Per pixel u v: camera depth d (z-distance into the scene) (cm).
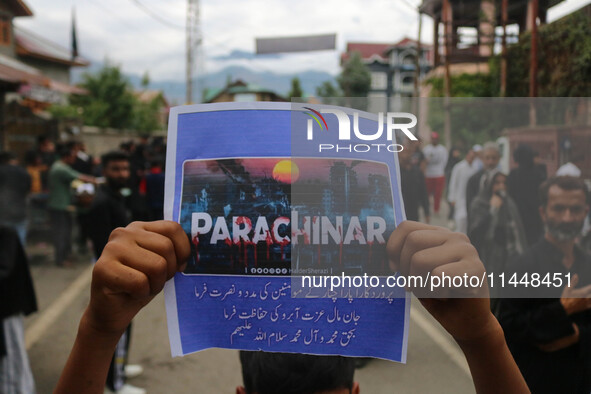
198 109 85
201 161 83
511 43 791
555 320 163
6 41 2166
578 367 167
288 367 92
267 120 83
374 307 81
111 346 75
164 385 327
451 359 349
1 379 258
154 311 470
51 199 671
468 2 1042
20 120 1346
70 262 695
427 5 1177
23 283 266
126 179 345
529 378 169
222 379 336
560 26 618
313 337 81
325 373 92
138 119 3069
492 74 874
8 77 958
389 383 316
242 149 83
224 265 82
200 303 82
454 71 972
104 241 334
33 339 404
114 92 2856
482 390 75
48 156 926
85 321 74
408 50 4038
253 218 82
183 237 81
